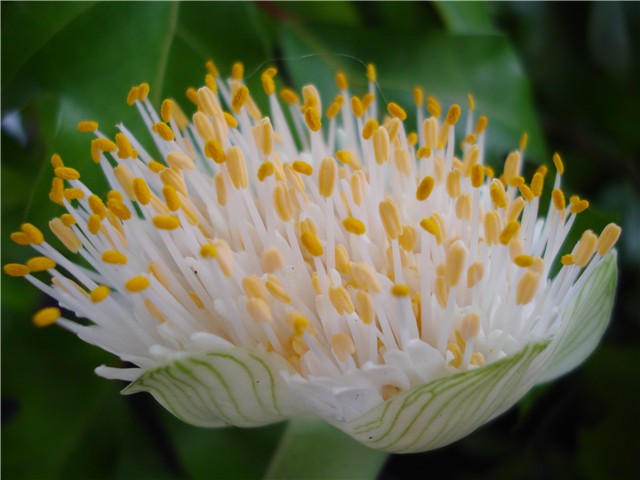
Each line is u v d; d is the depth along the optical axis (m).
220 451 0.14
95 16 0.14
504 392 0.11
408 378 0.11
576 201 0.12
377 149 0.12
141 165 0.12
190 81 0.14
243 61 0.14
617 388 0.15
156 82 0.14
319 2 0.14
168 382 0.11
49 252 0.11
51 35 0.13
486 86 0.14
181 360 0.10
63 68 0.13
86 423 0.14
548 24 0.15
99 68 0.13
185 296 0.11
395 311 0.11
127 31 0.14
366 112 0.13
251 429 0.14
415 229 0.12
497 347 0.11
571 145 0.16
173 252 0.11
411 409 0.11
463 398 0.11
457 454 0.15
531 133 0.14
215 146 0.11
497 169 0.14
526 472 0.15
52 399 0.14
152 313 0.11
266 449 0.14
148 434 0.14
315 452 0.12
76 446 0.14
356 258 0.12
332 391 0.11
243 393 0.11
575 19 0.15
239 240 0.12
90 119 0.13
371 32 0.14
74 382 0.14
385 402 0.11
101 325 0.11
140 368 0.11
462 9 0.14
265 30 0.14
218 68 0.14
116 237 0.11
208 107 0.12
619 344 0.15
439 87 0.14
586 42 0.15
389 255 0.11
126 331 0.11
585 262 0.11
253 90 0.14
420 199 0.11
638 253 0.15
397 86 0.14
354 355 0.11
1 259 0.14
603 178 0.16
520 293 0.11
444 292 0.11
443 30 0.14
